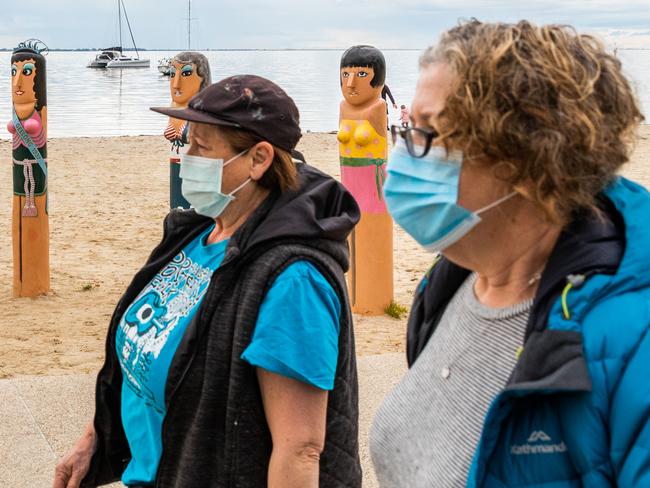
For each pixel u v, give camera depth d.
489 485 1.49
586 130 1.42
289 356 2.12
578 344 1.40
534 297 1.53
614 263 1.44
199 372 2.24
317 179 2.44
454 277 1.83
